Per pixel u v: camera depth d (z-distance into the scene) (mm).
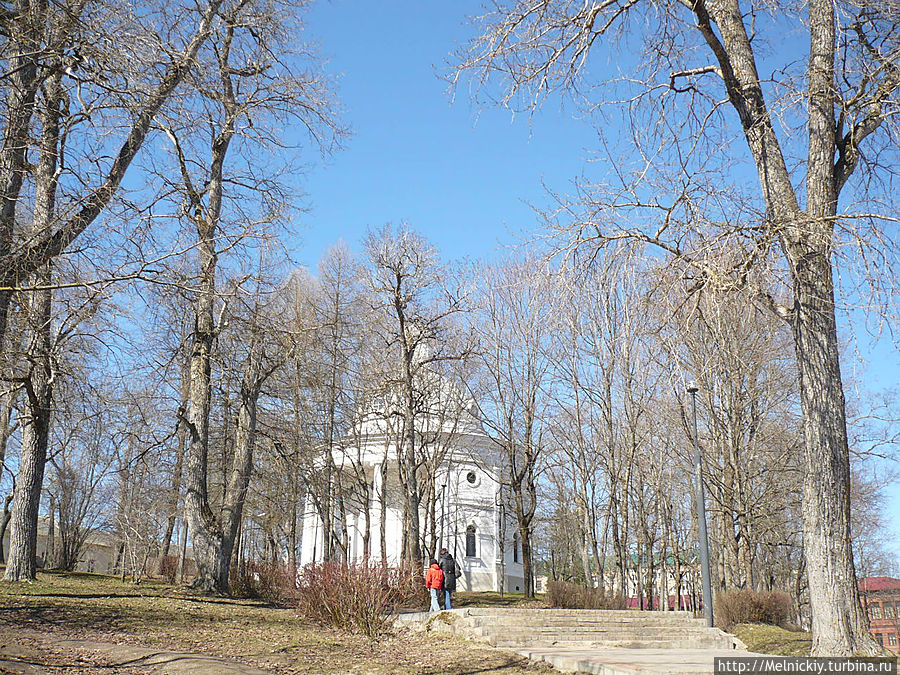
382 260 29984
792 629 23969
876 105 11188
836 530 10609
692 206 11516
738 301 11398
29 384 17438
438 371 33688
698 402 30500
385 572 21641
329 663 13281
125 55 11008
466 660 13984
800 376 11195
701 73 12953
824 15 11758
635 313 15859
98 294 11492
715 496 31312
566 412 33625
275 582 26094
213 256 18625
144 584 25000
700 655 14695
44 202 12711
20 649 11328
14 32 10797
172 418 29203
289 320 27703
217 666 11430
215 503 31922
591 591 28781
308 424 32656
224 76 21344
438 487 43656
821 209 11078
